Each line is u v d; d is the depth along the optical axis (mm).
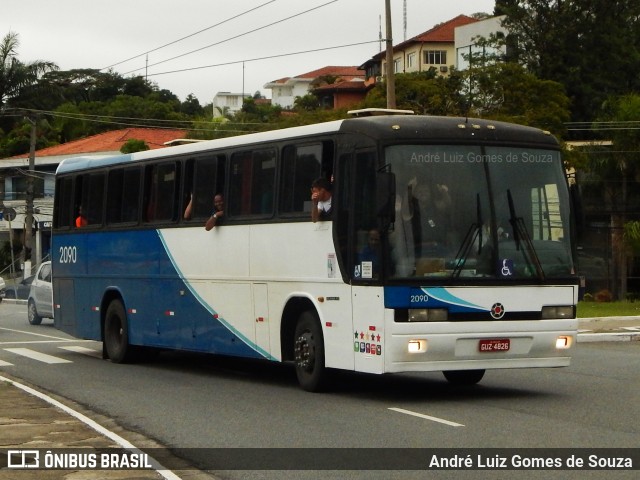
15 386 15750
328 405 13422
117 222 19875
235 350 16344
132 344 19375
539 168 13867
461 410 12789
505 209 13539
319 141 14422
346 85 98938
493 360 13320
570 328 13719
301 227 14688
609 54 63625
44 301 31016
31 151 54625
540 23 63562
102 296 20359
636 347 22625
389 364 12930
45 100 80375
